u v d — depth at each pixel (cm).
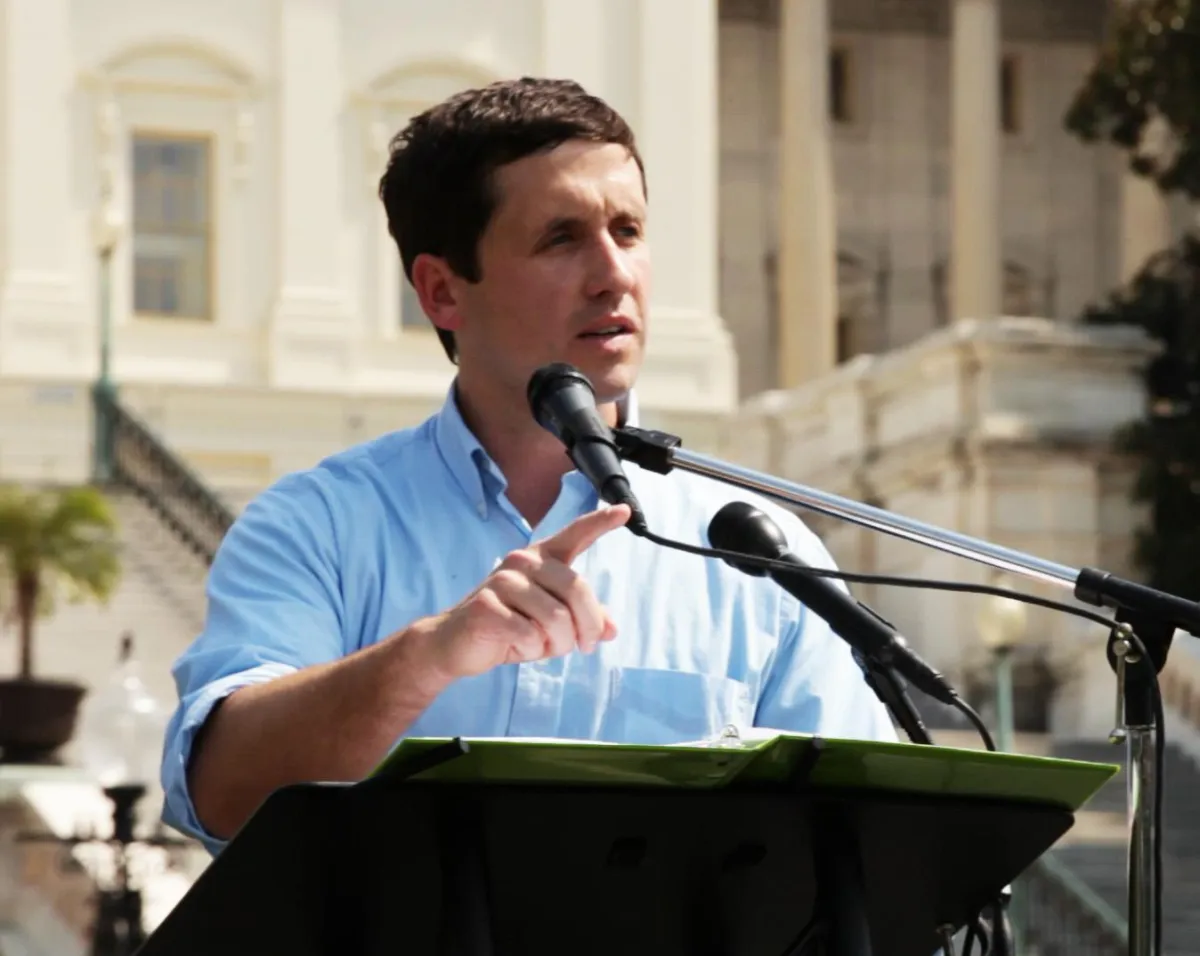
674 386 7438
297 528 898
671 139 7594
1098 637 5616
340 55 7444
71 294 7094
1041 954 3628
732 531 837
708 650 899
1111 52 6556
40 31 7169
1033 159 9719
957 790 721
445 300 923
